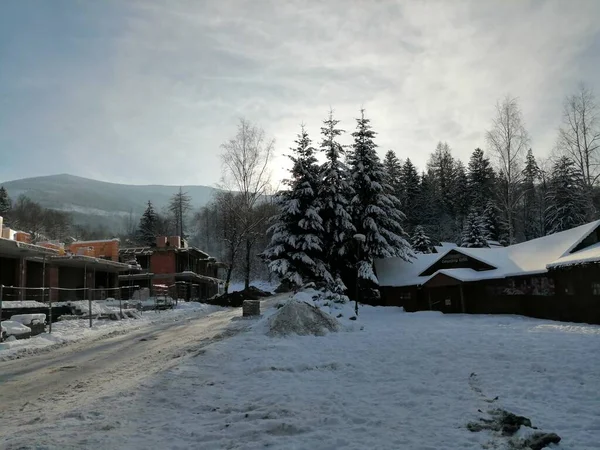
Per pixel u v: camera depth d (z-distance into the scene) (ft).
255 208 164.86
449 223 263.29
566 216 175.32
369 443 19.47
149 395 29.19
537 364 33.53
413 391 28.27
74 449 19.61
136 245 282.77
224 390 30.22
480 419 22.27
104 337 63.16
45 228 352.49
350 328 60.59
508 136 140.26
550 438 18.99
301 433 21.33
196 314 104.32
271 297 158.51
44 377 37.01
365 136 122.31
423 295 113.50
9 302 72.95
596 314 69.36
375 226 113.09
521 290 89.61
